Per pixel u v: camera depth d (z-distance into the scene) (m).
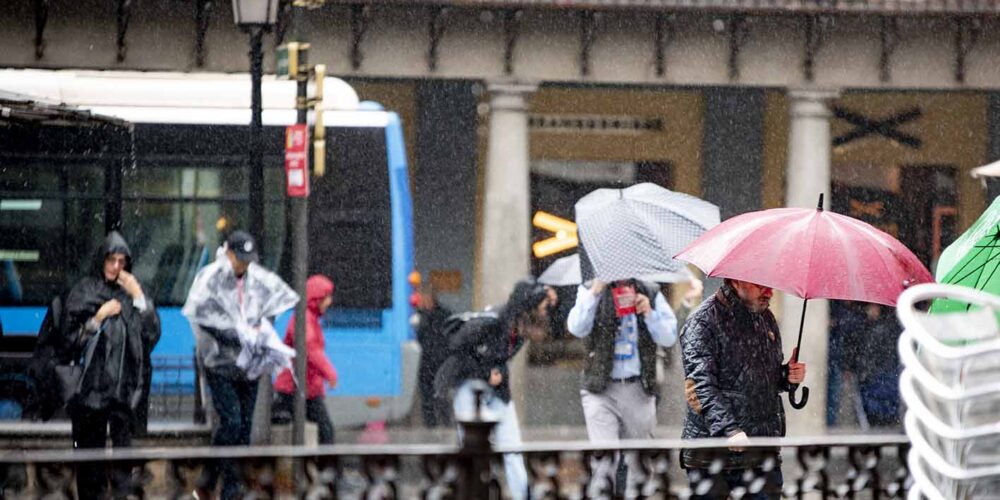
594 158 53.16
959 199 53.62
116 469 13.10
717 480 13.64
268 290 27.77
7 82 37.81
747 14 46.03
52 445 35.34
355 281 39.00
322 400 32.47
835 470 29.92
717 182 52.62
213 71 44.66
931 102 53.62
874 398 44.16
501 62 46.31
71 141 38.09
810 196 47.53
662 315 24.94
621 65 46.75
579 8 45.28
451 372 26.16
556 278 31.52
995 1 45.75
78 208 38.03
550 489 12.32
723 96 52.44
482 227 51.41
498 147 46.81
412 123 51.19
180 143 38.25
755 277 16.81
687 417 17.42
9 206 38.00
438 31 45.69
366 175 39.16
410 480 22.98
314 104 28.47
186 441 36.72
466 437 11.94
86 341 25.28
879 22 46.91
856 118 53.62
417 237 51.22
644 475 12.69
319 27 45.50
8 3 43.94
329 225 39.06
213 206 38.16
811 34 46.78
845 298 16.70
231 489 19.67
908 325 9.74
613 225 26.17
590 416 24.94
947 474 9.77
